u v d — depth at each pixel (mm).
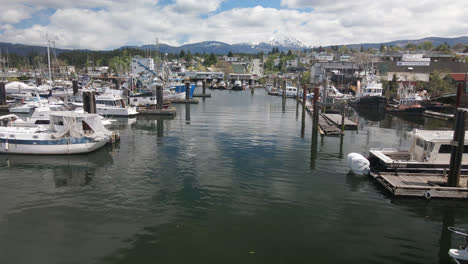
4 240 13008
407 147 27812
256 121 46750
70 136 27469
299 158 25922
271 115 54125
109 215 15305
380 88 68188
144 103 59281
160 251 12273
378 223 14961
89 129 29156
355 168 21750
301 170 22672
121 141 32312
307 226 14477
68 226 14203
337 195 18188
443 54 130875
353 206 16750
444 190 17438
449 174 17891
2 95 58312
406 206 16844
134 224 14398
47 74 110750
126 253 12109
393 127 43875
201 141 32219
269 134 36344
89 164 23984
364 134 37812
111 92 60031
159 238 13203
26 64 155125
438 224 15031
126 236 13352
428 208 16641
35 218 14984
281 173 21906
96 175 21344
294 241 13180
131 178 20703
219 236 13438
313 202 17141
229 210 15945
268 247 12680
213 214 15477
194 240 13078
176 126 41969
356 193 18500
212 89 136875
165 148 29094
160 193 18094
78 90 69125
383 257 12219
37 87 71250
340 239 13438
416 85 80625
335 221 15047
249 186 19344
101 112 50719
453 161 17609
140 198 17375
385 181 19344
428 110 58938
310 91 96000
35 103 51594
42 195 17828
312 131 37094
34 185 19484
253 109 63500
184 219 14914
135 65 95938
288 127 41500
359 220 15203
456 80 78125
